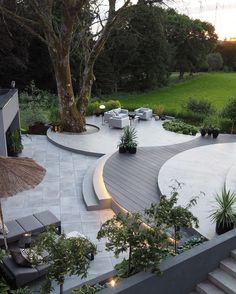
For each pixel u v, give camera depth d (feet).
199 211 27.12
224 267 19.67
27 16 70.03
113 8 54.03
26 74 105.60
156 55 140.46
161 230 18.58
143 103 120.06
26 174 21.77
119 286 15.93
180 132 59.41
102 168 39.60
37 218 26.61
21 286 20.13
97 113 72.33
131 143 45.52
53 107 77.61
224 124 63.77
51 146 51.85
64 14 50.98
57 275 15.37
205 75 185.98
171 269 17.33
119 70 138.82
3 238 23.63
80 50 75.61
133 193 32.53
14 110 41.98
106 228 17.44
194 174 36.32
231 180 33.91
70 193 35.01
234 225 22.95
